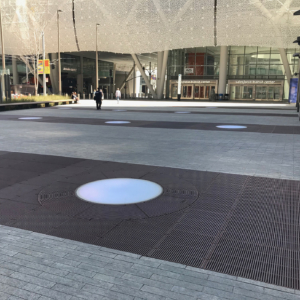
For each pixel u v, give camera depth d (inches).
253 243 117.2
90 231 127.1
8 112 790.5
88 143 335.3
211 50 1927.9
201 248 113.5
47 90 2463.1
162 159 256.5
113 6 1692.9
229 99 1916.8
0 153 279.7
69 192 173.9
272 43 1542.8
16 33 1881.2
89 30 1807.3
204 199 162.6
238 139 363.6
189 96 2016.5
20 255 108.7
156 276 96.2
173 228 129.8
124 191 175.2
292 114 758.5
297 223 134.3
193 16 1571.1
